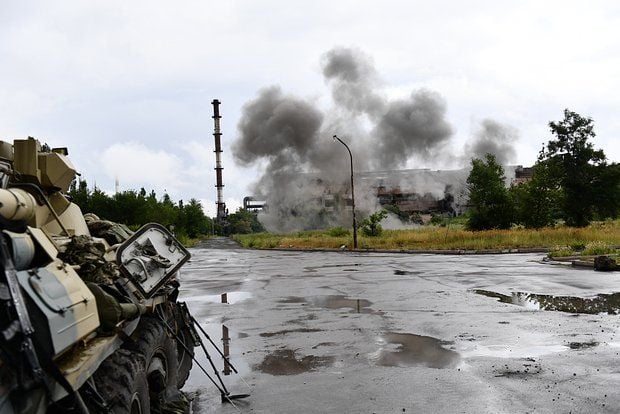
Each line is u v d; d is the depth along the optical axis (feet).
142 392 13.53
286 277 68.69
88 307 10.68
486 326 32.50
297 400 20.35
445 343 28.60
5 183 12.05
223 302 46.91
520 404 18.97
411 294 47.73
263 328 34.47
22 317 8.12
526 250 106.83
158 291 17.69
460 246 119.14
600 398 19.35
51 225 15.71
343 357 26.53
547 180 149.79
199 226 308.60
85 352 10.66
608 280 53.72
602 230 120.26
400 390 21.07
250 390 21.76
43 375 8.47
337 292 51.29
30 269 9.68
